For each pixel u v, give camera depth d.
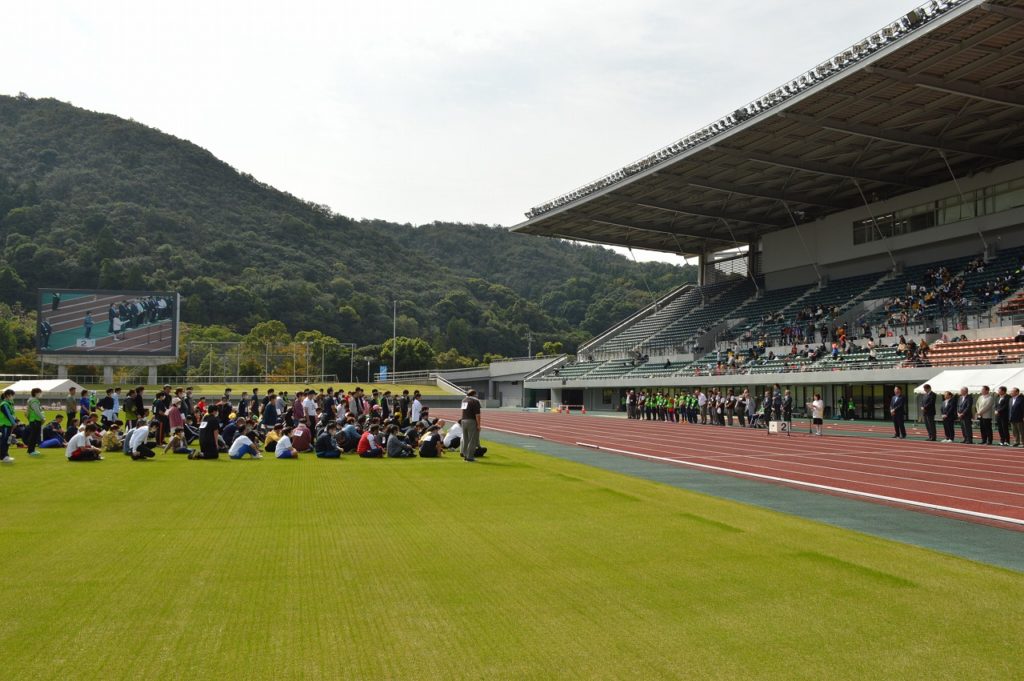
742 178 49.41
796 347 49.97
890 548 8.67
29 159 149.62
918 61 31.00
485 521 10.27
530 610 6.25
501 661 5.14
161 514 10.70
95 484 14.00
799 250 60.03
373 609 6.25
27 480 14.56
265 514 10.77
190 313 117.62
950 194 47.56
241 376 83.69
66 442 23.53
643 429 37.41
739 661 5.17
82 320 67.00
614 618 6.05
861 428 36.78
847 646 5.46
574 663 5.12
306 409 26.16
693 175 48.47
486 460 19.55
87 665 5.03
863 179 47.12
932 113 37.22
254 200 173.50
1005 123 38.75
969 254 47.16
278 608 6.26
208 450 19.36
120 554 8.12
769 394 37.22
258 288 132.25
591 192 53.25
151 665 5.04
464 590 6.82
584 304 175.25
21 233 121.31
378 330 141.62
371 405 30.70
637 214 59.16
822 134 40.66
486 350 150.50
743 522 10.27
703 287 74.31
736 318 62.38
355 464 18.28
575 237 67.25
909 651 5.37
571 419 50.44
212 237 147.75
